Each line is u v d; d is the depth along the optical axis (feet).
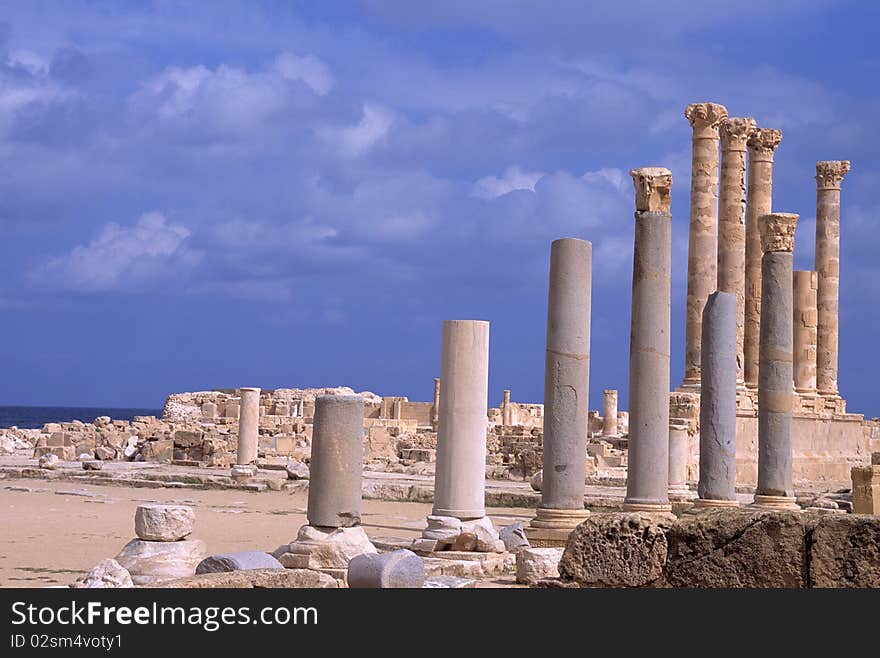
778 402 100.63
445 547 82.17
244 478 153.38
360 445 73.51
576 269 82.07
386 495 143.33
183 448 178.70
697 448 157.48
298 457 191.52
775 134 168.96
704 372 95.50
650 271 85.35
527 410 292.81
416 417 273.33
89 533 98.63
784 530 49.73
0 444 229.45
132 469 167.63
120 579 58.34
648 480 84.28
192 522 68.44
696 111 155.33
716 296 95.91
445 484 84.38
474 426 84.99
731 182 158.92
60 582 72.18
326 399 73.10
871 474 116.37
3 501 128.88
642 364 84.99
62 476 159.74
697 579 51.08
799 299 178.50
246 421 159.53
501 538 85.46
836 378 185.78
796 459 169.07
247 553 63.21
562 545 79.61
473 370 85.35
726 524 50.88
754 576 50.03
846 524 48.80
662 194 86.17
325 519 72.18
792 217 101.76
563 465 81.15
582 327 82.12
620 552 52.90
